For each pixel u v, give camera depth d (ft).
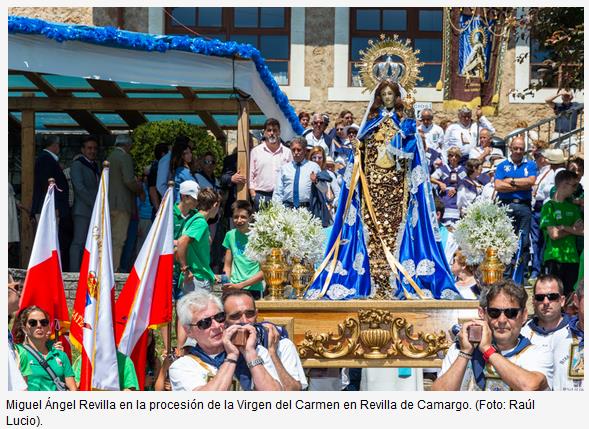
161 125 53.72
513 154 44.27
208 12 69.87
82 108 49.70
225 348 22.54
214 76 44.80
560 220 40.09
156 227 30.76
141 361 30.32
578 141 57.72
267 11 70.18
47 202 31.68
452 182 53.16
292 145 43.60
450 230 44.06
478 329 22.75
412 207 31.94
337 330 30.17
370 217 32.04
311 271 32.86
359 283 31.63
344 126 56.75
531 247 45.55
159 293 30.60
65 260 46.75
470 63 65.36
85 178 46.68
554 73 43.21
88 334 28.99
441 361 29.94
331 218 43.70
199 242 35.32
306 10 70.18
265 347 23.40
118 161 46.73
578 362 24.12
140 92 50.11
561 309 25.73
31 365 27.43
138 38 42.91
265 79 47.75
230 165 48.08
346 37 70.03
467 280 33.40
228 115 59.72
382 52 32.60
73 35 42.04
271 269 31.55
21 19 41.45
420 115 61.41
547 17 42.83
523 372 22.31
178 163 45.57
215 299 23.11
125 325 30.09
